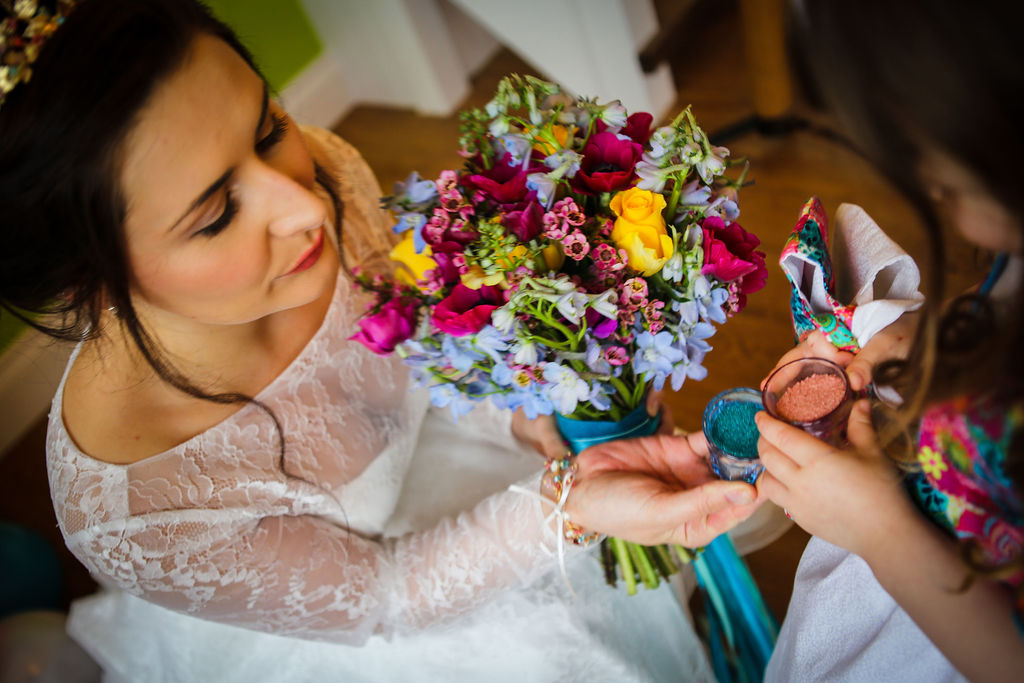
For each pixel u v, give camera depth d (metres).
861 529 0.51
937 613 0.48
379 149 2.10
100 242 0.55
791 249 0.61
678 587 0.92
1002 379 0.42
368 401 0.82
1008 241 0.40
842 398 0.55
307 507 0.73
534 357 0.56
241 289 0.61
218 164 0.55
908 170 0.40
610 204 0.55
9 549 1.27
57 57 0.50
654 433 0.73
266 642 0.83
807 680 0.61
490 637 0.78
